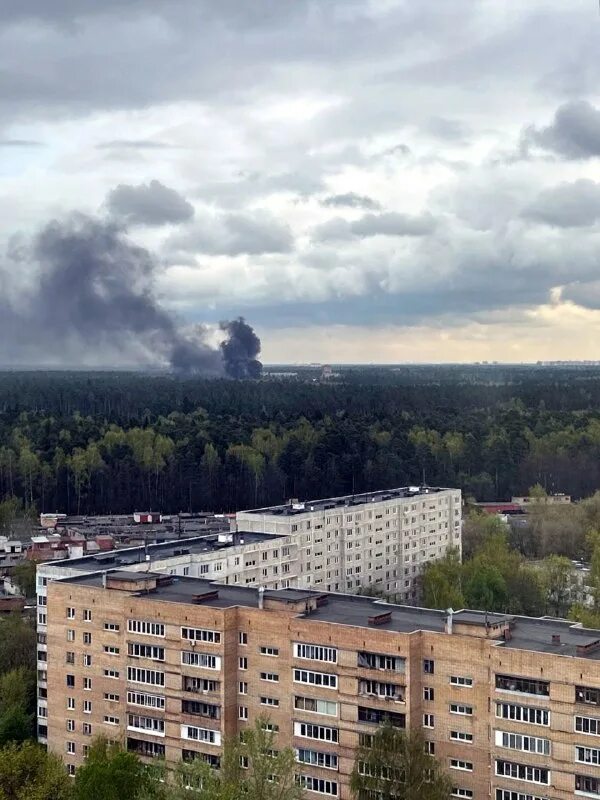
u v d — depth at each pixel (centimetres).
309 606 12338
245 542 19438
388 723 10831
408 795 10206
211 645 12331
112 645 13262
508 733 10725
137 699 13038
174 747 12669
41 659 15200
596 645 10662
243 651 12338
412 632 11231
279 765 10144
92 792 10806
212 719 12350
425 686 11306
